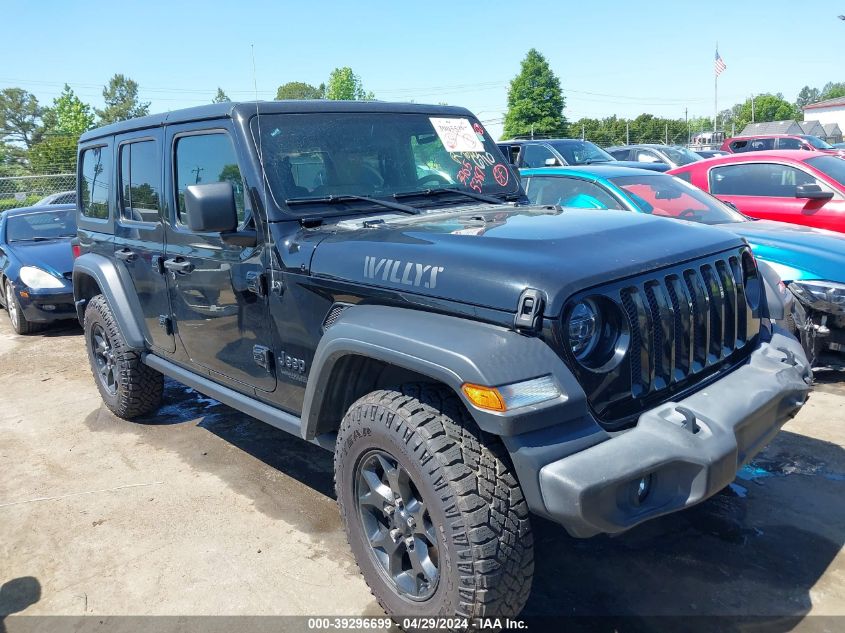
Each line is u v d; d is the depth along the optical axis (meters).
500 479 2.29
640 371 2.46
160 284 4.12
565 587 2.91
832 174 6.84
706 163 7.65
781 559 3.04
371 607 2.88
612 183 5.79
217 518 3.65
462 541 2.24
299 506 3.74
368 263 2.76
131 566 3.25
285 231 3.15
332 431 3.10
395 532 2.61
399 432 2.41
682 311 2.61
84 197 5.18
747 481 3.72
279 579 3.09
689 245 2.76
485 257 2.47
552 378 2.21
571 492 2.10
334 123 3.54
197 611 2.89
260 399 3.53
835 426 4.33
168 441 4.71
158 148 3.99
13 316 8.41
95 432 4.95
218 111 3.44
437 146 3.86
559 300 2.25
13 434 5.00
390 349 2.42
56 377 6.45
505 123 64.50
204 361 3.91
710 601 2.78
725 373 2.79
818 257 4.78
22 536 3.56
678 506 2.30
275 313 3.21
